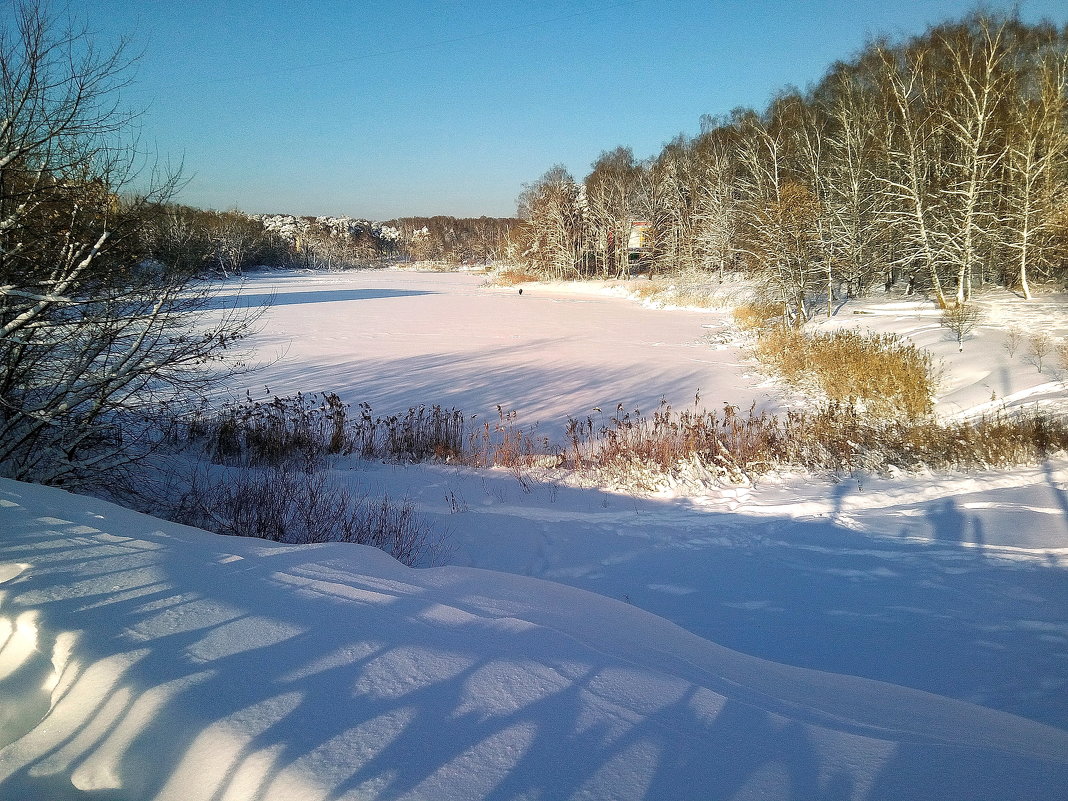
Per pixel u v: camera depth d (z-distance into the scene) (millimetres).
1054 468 8367
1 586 2688
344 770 1727
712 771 1912
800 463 9656
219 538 3836
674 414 14781
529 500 8391
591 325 34875
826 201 30688
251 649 2342
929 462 9211
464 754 1855
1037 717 3135
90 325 5574
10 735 2029
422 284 85812
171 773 1783
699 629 4539
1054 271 26328
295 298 53875
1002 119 26219
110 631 2389
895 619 4512
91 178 5461
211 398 15859
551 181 82625
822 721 2402
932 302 26656
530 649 2629
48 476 5242
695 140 62156
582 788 1764
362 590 3094
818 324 27250
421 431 11781
